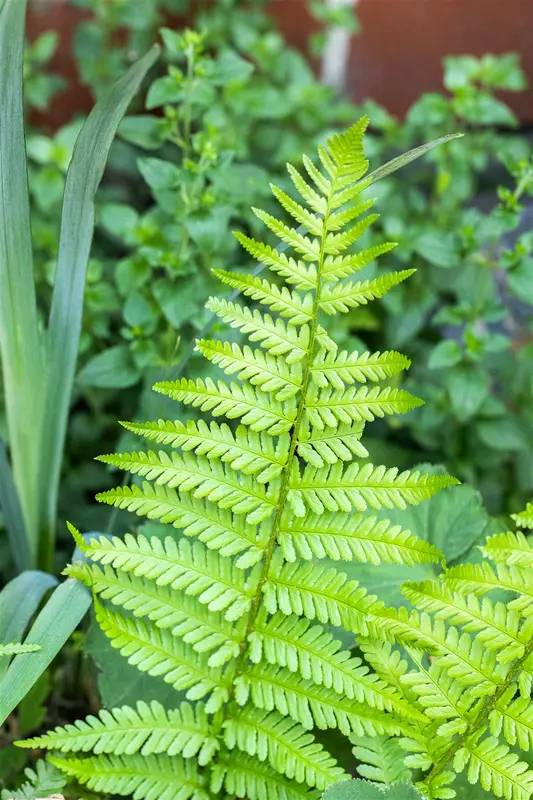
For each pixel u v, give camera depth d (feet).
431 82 5.14
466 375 3.43
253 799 2.36
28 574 2.59
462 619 2.30
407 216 4.30
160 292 3.18
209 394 2.33
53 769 2.37
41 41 4.16
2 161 2.43
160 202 3.22
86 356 3.51
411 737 2.34
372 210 3.96
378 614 2.32
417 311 3.87
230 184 3.38
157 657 2.36
